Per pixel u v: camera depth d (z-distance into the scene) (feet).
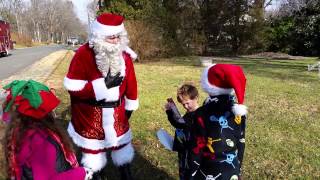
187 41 97.40
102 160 14.73
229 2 105.29
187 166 11.61
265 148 20.20
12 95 8.64
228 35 108.27
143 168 17.53
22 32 313.73
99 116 14.16
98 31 13.48
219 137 10.84
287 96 35.12
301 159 18.85
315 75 52.70
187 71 56.49
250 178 16.70
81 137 14.39
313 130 23.56
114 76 13.94
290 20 109.19
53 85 40.04
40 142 8.32
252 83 43.32
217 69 11.11
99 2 88.33
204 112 11.04
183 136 12.53
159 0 85.81
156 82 43.37
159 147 20.13
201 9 103.35
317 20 88.69
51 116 9.01
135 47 73.46
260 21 108.37
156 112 27.53
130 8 79.77
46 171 8.25
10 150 8.40
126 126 15.02
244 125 11.41
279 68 63.05
